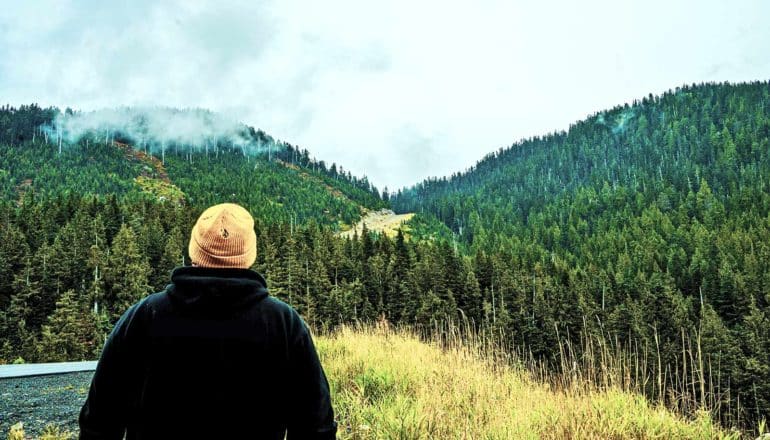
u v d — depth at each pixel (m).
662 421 3.70
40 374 7.95
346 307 55.53
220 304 1.17
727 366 21.73
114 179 169.75
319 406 1.28
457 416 4.13
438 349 7.17
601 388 4.39
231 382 1.14
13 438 3.88
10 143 195.50
